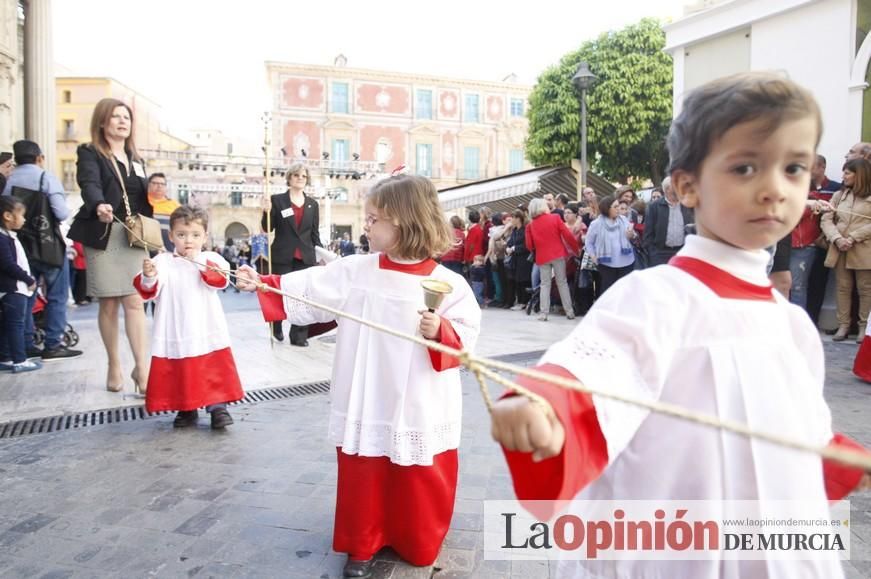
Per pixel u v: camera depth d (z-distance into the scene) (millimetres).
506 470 3311
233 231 42906
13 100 10516
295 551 2494
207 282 4035
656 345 1104
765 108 1061
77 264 11742
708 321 1155
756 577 1159
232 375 4160
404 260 2453
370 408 2344
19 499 3006
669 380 1160
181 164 34844
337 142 45719
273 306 2570
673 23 9523
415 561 2324
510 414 919
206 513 2842
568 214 10008
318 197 28422
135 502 2965
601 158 24688
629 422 1047
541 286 9273
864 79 7316
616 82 23016
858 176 6617
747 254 1199
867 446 3496
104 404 4711
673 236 7273
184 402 3998
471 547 2492
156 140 46312
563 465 940
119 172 4766
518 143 49219
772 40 8164
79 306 12375
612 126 23438
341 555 2459
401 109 46969
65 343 7004
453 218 12727
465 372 5668
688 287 1177
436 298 2139
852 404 4344
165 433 4039
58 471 3371
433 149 47656
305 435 3977
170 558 2445
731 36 8820
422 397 2314
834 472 1296
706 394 1146
